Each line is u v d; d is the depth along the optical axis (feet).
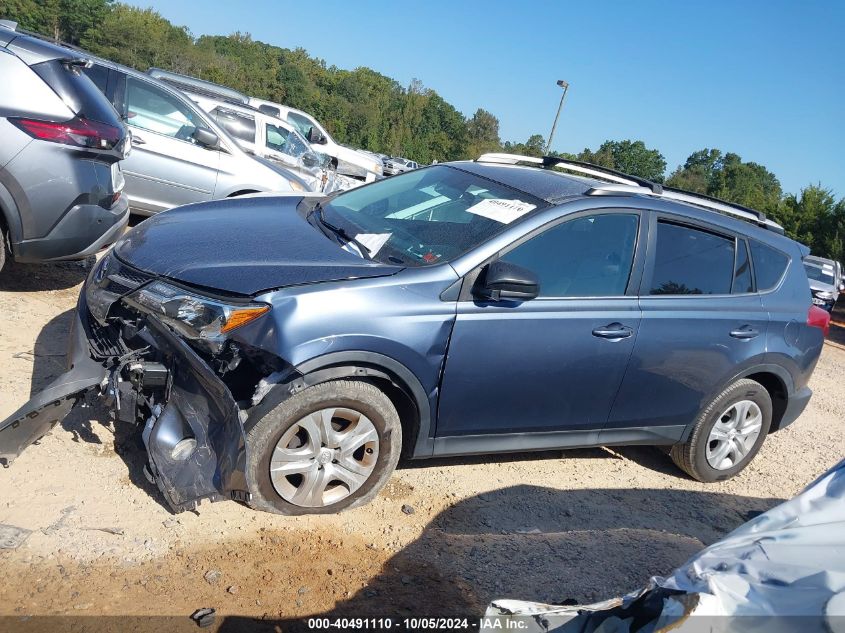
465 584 11.25
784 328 16.55
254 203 16.02
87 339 11.91
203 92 40.01
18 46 16.96
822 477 8.07
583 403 14.26
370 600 10.43
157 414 10.94
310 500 11.99
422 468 14.73
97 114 17.83
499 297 12.53
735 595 6.37
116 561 10.07
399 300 11.98
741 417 16.75
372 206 15.44
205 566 10.39
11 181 16.52
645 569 12.60
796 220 114.32
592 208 14.17
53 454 11.96
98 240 18.34
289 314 11.14
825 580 6.29
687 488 16.75
